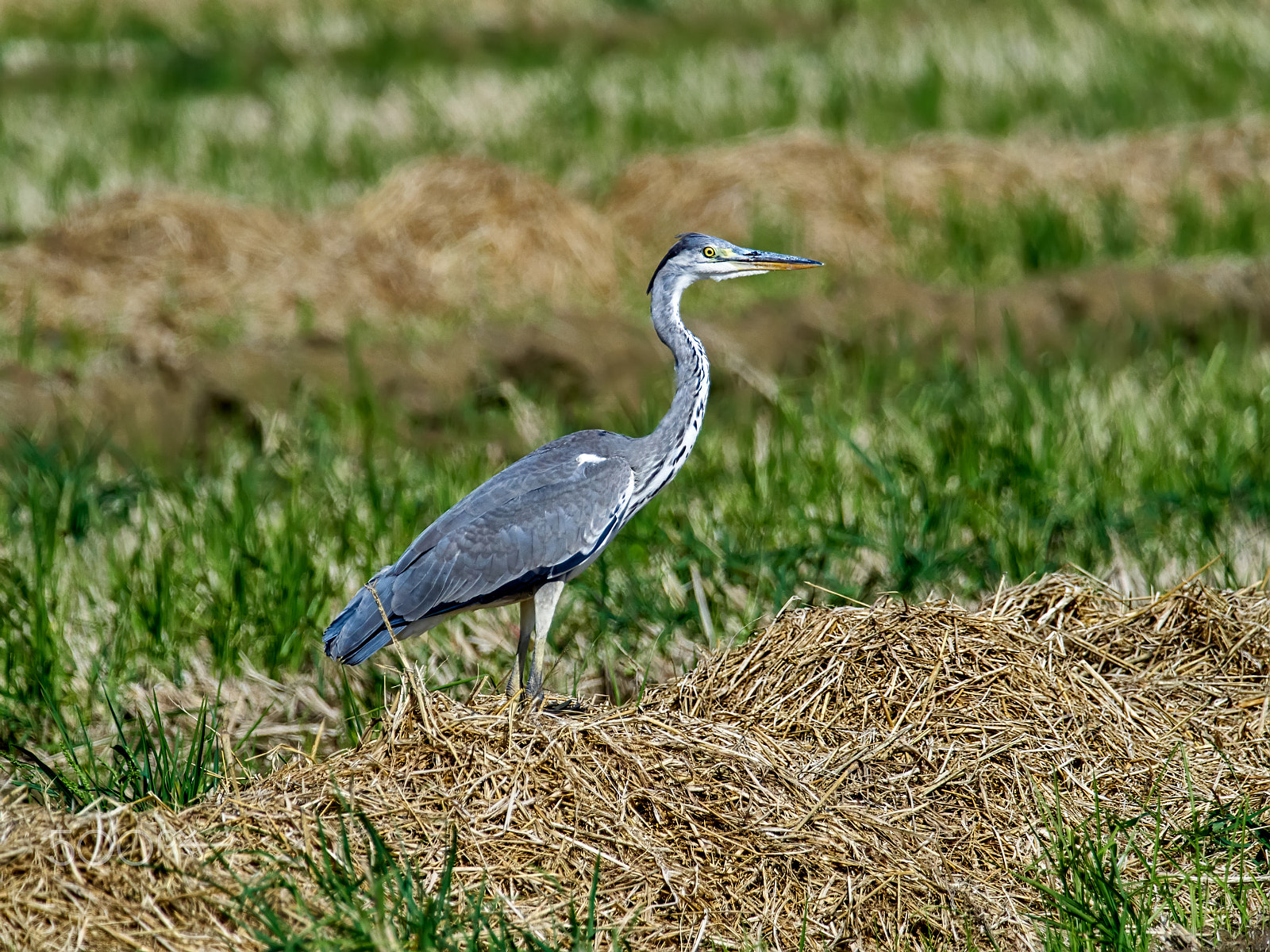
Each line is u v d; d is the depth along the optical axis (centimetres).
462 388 1600
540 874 712
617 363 1661
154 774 835
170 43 3709
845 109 2842
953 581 1065
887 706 844
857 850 742
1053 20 3622
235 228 1953
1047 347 1738
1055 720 841
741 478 1258
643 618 1033
